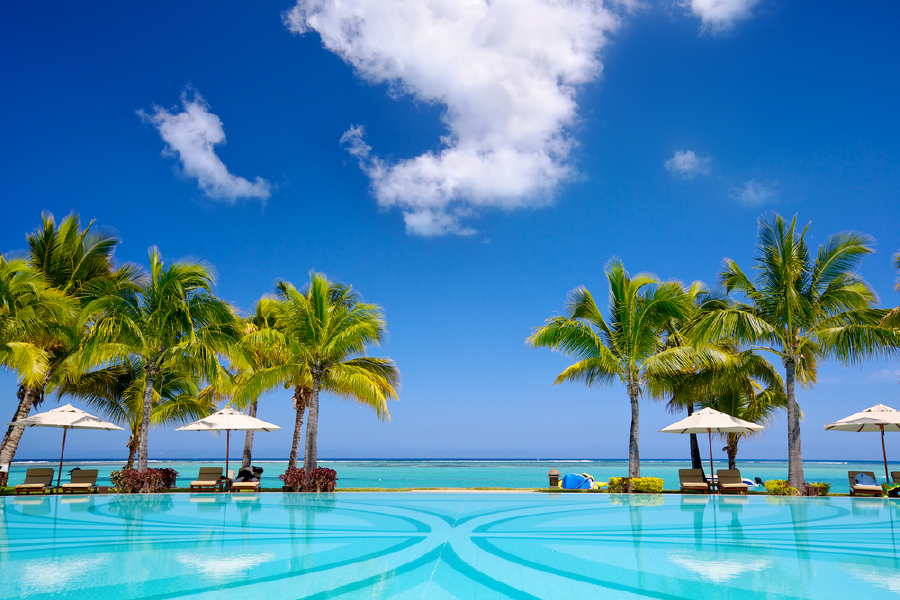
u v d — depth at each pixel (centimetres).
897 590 526
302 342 1781
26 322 1529
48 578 561
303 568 609
